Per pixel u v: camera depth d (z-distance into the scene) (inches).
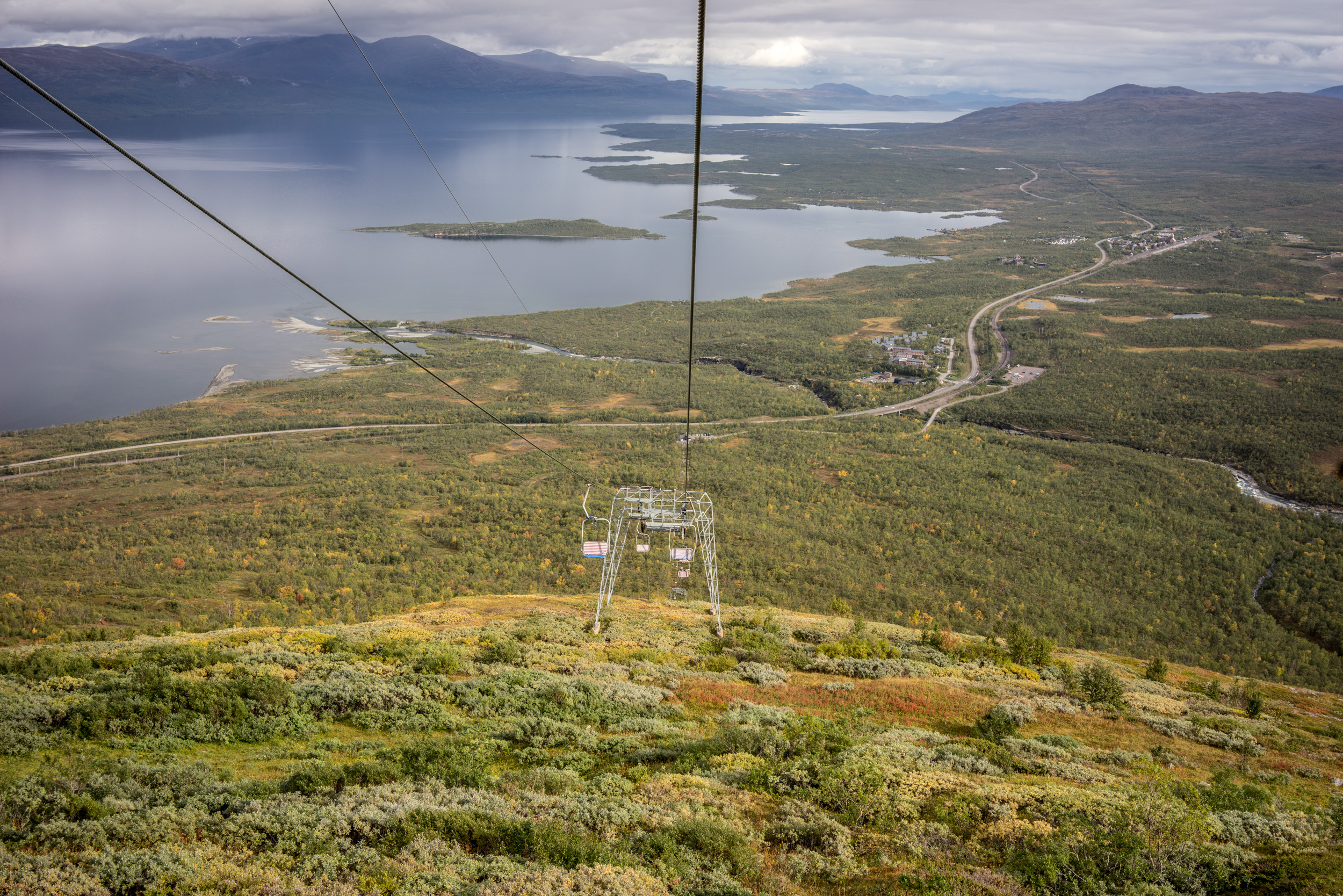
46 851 523.5
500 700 1015.6
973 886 555.8
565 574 3671.3
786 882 559.2
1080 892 556.4
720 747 863.1
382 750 803.4
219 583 3499.0
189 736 823.7
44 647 1266.0
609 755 861.2
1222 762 1050.7
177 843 548.7
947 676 1419.8
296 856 545.0
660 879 537.0
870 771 755.4
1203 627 3750.0
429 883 506.0
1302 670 3348.9
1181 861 603.2
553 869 526.0
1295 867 595.5
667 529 1434.5
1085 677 1346.0
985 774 843.4
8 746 733.9
